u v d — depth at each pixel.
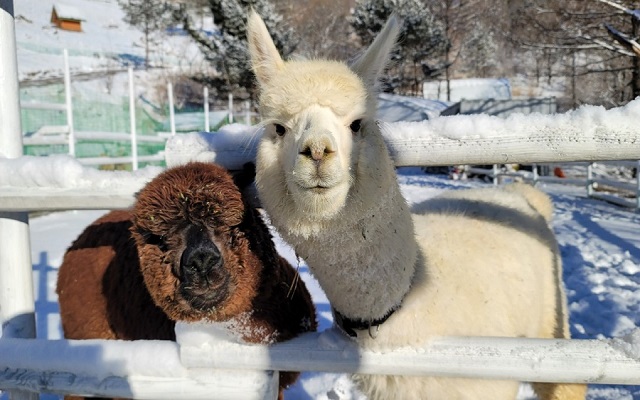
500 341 2.15
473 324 2.63
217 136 2.74
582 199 16.70
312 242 2.11
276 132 2.14
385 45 2.32
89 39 38.91
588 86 31.66
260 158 2.19
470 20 61.69
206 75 32.22
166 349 2.38
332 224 2.04
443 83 53.31
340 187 1.92
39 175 2.56
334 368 2.27
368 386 2.71
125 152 17.78
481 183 21.08
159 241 2.53
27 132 14.88
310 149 1.85
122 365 2.37
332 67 2.19
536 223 3.76
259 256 2.56
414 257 2.28
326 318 5.30
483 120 2.31
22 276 2.83
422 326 2.22
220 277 2.38
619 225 11.32
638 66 15.16
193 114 23.03
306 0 36.88
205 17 38.97
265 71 2.35
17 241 2.81
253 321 2.50
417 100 31.95
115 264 3.33
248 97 29.95
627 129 2.09
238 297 2.47
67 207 2.63
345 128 2.02
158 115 23.06
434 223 3.25
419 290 2.29
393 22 2.35
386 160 2.15
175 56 40.41
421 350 2.20
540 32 16.03
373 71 2.33
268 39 2.36
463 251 2.99
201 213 2.44
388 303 2.18
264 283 2.56
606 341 2.05
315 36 31.16
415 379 2.52
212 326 2.35
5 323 2.82
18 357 2.50
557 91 51.66
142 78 33.56
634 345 1.98
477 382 2.56
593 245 9.30
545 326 3.57
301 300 2.95
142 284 3.11
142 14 39.25
